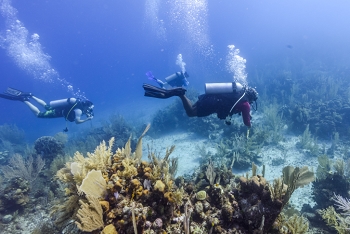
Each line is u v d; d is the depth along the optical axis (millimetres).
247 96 5258
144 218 2402
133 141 11703
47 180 7656
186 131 12773
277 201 2762
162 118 13812
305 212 5000
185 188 3506
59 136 13633
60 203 3434
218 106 5297
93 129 14773
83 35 127375
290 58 31984
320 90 14375
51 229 4672
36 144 9195
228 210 2869
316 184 5527
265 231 2783
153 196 2672
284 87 16375
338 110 10648
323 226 4484
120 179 2773
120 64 140375
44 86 107438
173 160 4004
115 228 2332
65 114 9664
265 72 24203
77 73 130625
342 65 24469
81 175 2832
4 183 8141
